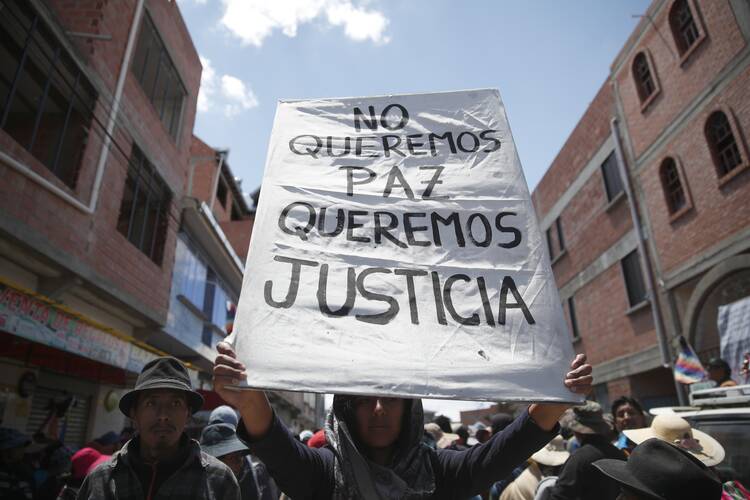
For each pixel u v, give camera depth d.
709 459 2.94
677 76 11.49
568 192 17.61
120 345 7.64
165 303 11.50
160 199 11.64
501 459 1.92
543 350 1.96
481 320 2.03
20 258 7.21
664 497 1.80
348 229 2.26
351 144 2.56
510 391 1.86
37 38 7.37
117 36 9.36
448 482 1.98
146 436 2.31
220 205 22.91
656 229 12.26
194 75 13.52
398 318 2.01
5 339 6.76
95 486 2.24
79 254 8.11
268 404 1.84
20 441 4.07
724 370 6.16
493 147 2.54
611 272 14.69
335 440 1.89
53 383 8.46
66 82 8.02
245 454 3.52
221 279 17.22
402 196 2.38
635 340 13.43
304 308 2.01
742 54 9.68
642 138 12.85
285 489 1.81
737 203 9.76
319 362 1.88
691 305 10.95
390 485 1.81
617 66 14.00
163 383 2.35
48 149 8.18
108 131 9.02
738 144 9.67
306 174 2.43
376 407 1.90
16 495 3.83
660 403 12.99
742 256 9.45
